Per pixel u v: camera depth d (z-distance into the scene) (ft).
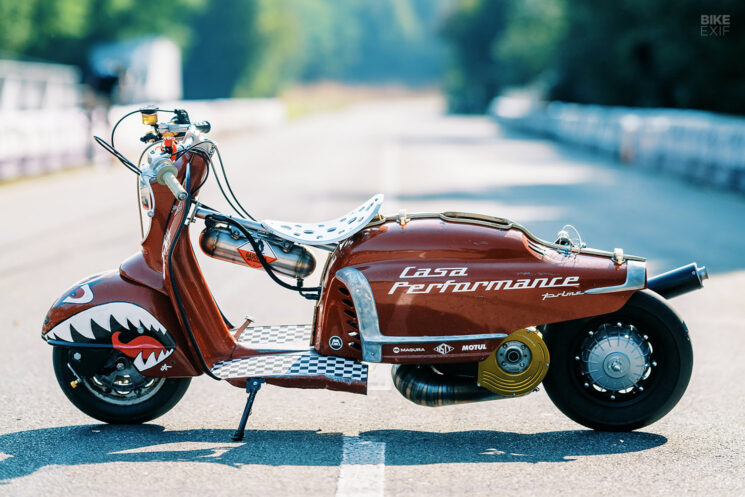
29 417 16.88
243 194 53.42
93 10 180.34
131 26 189.06
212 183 60.13
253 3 241.55
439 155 87.61
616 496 13.01
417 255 15.24
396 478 13.67
